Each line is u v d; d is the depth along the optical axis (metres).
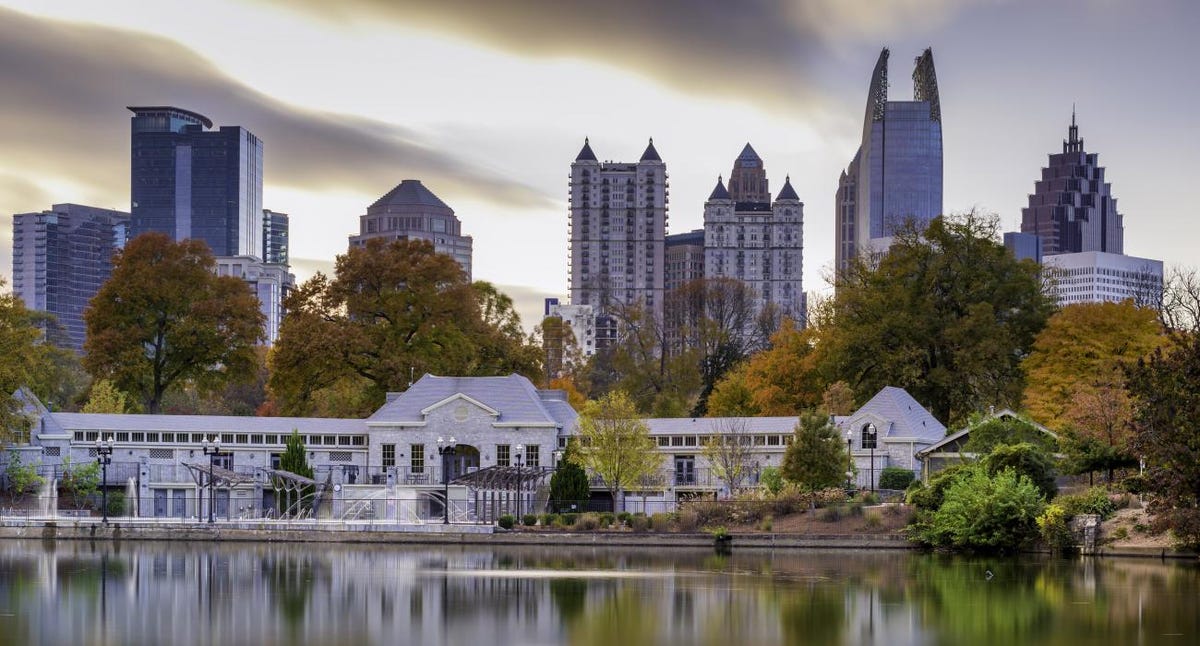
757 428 132.25
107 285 150.62
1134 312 136.75
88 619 70.94
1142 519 98.50
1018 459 104.69
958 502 101.94
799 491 115.12
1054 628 67.75
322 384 151.25
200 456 132.00
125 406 152.12
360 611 73.44
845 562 96.06
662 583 83.94
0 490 126.88
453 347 153.12
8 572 89.69
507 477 116.81
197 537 114.19
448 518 121.69
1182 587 80.44
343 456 134.25
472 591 80.56
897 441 127.50
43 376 140.38
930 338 145.25
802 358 156.50
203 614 72.44
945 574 87.88
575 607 74.62
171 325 151.25
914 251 150.50
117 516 124.81
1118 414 111.38
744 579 86.12
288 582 84.81
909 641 64.94
